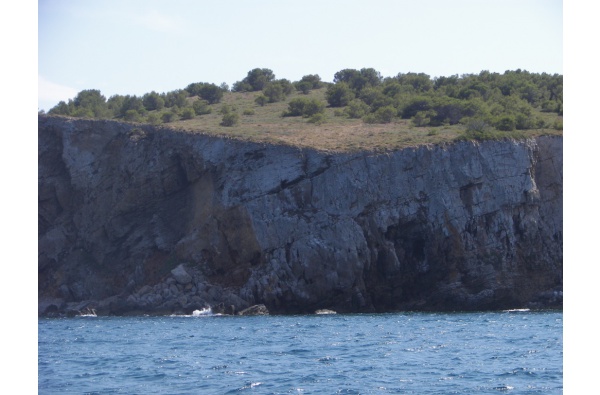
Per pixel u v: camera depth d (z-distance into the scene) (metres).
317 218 88.38
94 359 49.38
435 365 44.31
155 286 92.25
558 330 61.69
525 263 90.19
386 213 88.50
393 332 62.00
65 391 38.81
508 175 91.31
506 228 90.00
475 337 57.62
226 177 94.38
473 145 91.62
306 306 85.88
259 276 87.50
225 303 88.06
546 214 92.56
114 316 91.19
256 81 175.00
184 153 99.75
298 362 46.12
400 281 87.81
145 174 101.25
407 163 90.25
